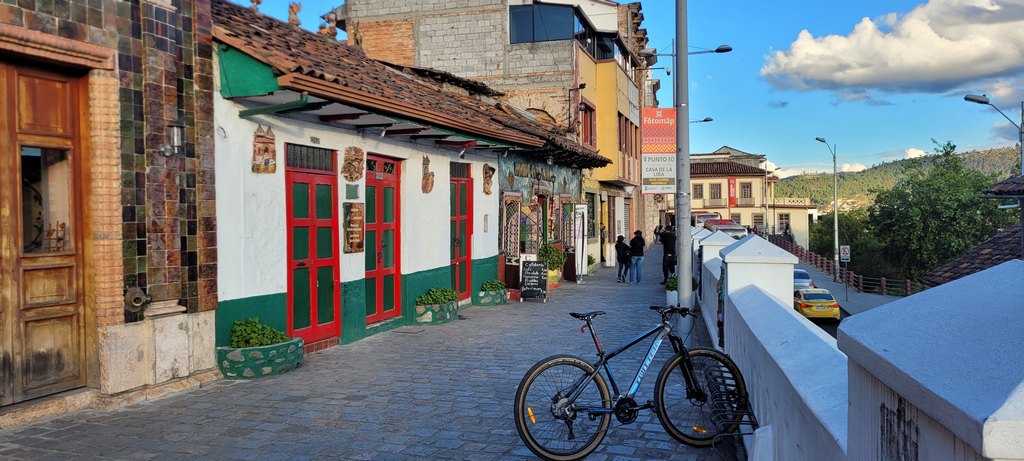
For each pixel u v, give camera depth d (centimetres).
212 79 768
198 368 750
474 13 2402
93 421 613
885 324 194
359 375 808
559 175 2155
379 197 1140
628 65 3200
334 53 1155
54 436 570
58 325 640
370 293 1123
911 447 155
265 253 852
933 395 138
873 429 182
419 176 1234
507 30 2383
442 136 1179
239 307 811
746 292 720
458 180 1442
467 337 1087
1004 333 147
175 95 720
